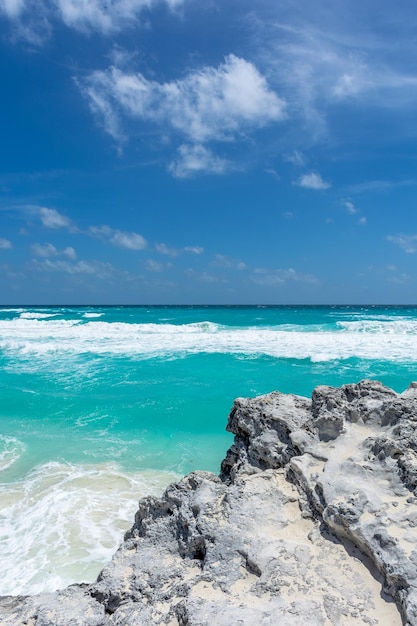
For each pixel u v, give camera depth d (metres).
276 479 5.13
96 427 11.47
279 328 32.75
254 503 4.62
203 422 11.77
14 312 64.81
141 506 5.27
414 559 3.57
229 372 17.42
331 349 21.95
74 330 31.30
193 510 4.69
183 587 3.86
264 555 3.94
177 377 16.72
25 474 8.68
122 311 70.44
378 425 5.38
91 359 20.42
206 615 3.35
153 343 24.67
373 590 3.62
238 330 31.39
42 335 28.61
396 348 21.98
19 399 13.97
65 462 9.25
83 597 4.09
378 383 5.90
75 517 6.94
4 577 5.52
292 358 19.83
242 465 5.83
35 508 7.25
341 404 5.70
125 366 18.78
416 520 3.93
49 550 6.08
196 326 32.56
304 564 3.88
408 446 4.70
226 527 4.32
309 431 5.45
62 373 17.62
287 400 6.32
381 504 4.20
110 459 9.40
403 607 3.34
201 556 4.33
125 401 13.65
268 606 3.44
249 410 6.32
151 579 4.14
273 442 5.60
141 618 3.64
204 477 5.52
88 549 6.10
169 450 9.90
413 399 5.36
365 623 3.32
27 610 3.89
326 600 3.50
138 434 10.95
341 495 4.39
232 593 3.71
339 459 4.92
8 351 22.78
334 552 4.04
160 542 4.66
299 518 4.55
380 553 3.75
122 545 4.79
